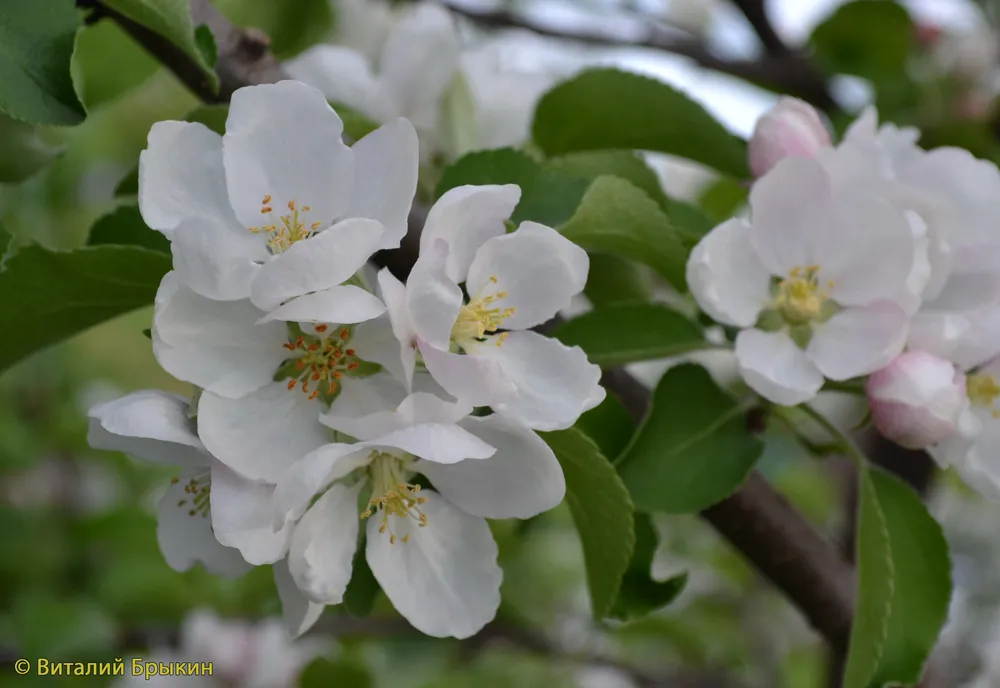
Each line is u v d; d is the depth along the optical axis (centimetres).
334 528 29
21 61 30
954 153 34
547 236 30
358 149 29
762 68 49
